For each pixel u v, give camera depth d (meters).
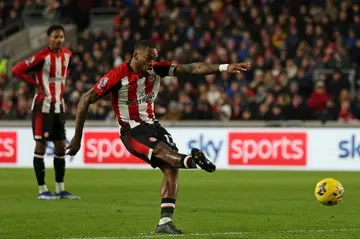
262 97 48.25
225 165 45.12
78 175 40.78
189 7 57.72
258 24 55.09
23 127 46.16
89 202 27.86
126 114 19.72
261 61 51.06
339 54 51.88
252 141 44.75
